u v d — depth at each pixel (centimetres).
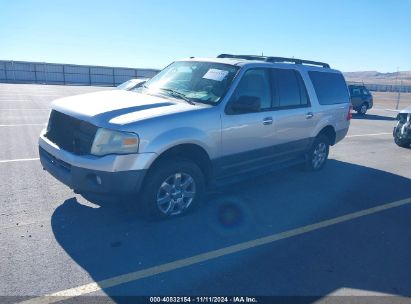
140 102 445
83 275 322
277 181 636
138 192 399
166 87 524
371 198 574
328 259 374
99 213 448
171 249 375
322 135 690
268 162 567
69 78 4462
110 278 321
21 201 479
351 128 1430
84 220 428
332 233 437
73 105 439
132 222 429
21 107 1514
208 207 492
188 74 534
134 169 382
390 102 3509
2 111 1362
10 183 548
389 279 343
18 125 1052
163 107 433
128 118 389
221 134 462
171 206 437
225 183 495
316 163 700
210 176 475
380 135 1268
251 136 508
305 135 628
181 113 423
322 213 499
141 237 395
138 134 382
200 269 342
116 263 344
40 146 459
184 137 415
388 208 533
